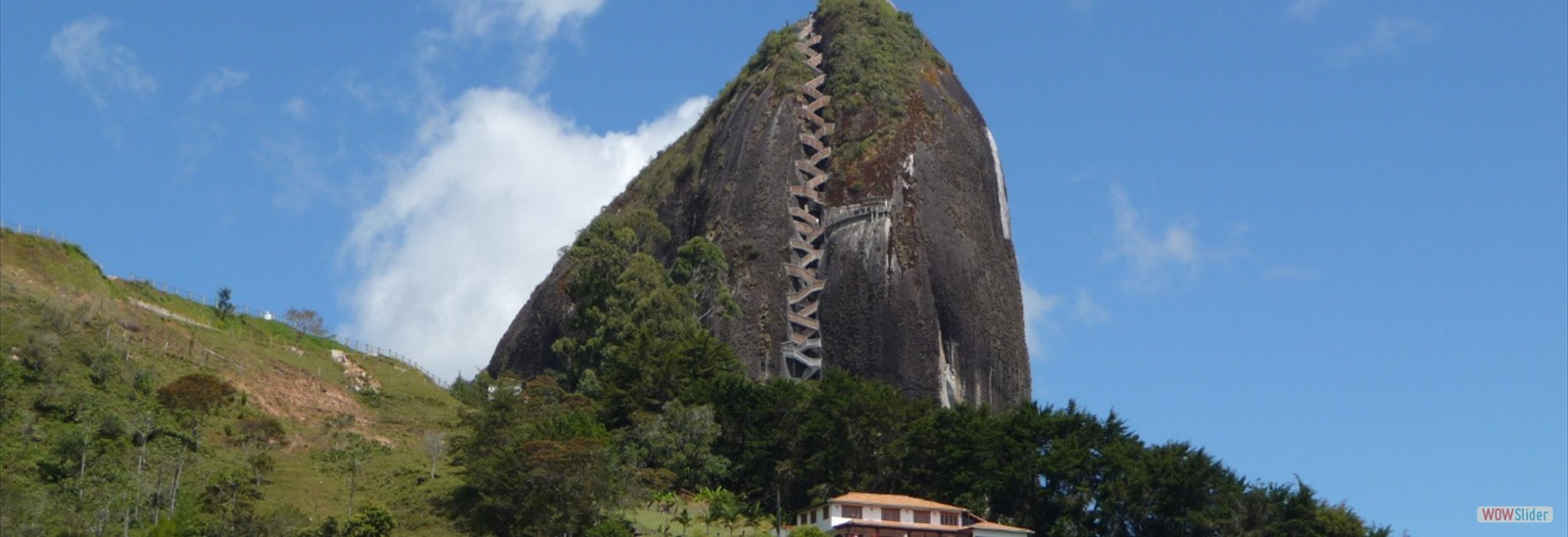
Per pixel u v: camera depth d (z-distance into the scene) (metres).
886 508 100.19
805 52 183.75
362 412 121.12
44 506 83.50
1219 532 103.44
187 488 92.94
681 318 138.75
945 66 185.00
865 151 168.50
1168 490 104.19
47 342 100.94
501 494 94.38
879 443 112.12
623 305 139.25
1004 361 161.00
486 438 103.69
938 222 164.00
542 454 94.56
